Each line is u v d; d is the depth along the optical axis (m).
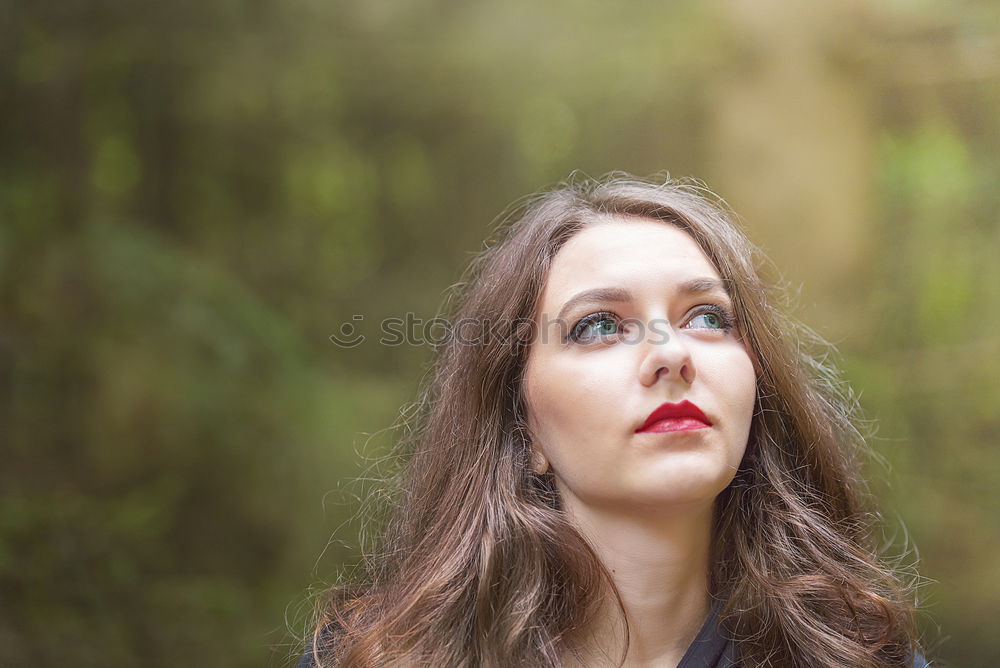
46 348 5.89
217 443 6.06
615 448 1.60
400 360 7.40
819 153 6.73
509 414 1.85
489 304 1.90
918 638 2.00
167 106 7.10
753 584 1.77
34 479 5.58
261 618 5.52
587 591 1.68
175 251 6.88
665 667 1.70
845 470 2.06
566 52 7.66
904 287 6.56
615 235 1.76
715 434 1.61
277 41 7.29
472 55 7.73
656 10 7.36
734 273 1.83
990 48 6.42
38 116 6.29
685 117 7.29
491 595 1.70
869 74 6.69
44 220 6.23
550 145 8.17
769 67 6.88
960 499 5.90
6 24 6.09
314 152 8.02
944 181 6.59
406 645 1.72
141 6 6.60
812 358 2.32
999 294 6.39
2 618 4.86
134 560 5.43
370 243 8.46
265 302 7.50
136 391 5.96
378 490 2.34
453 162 8.41
